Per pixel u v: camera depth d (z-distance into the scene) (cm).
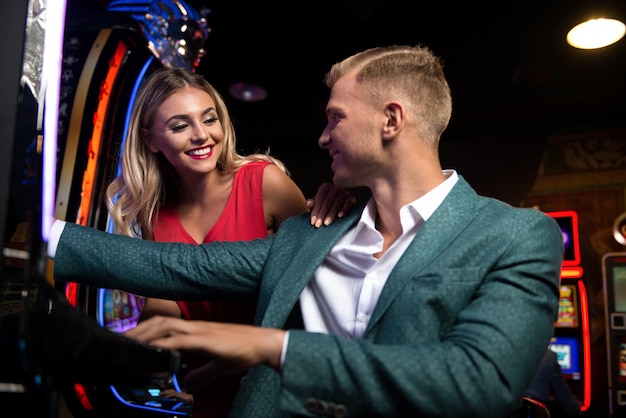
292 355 92
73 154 222
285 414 116
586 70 539
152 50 252
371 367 92
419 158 125
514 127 608
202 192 193
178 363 87
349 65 132
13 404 80
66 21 238
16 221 83
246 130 680
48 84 90
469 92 599
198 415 180
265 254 141
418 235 117
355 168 126
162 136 184
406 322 107
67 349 85
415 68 126
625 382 566
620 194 605
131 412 214
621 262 590
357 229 130
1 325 80
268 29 539
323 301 127
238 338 92
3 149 84
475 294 108
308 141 666
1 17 88
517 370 95
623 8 441
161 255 138
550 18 486
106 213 228
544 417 136
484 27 540
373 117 124
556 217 604
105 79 232
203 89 189
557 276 109
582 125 631
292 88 636
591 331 594
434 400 91
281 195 188
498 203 121
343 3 465
